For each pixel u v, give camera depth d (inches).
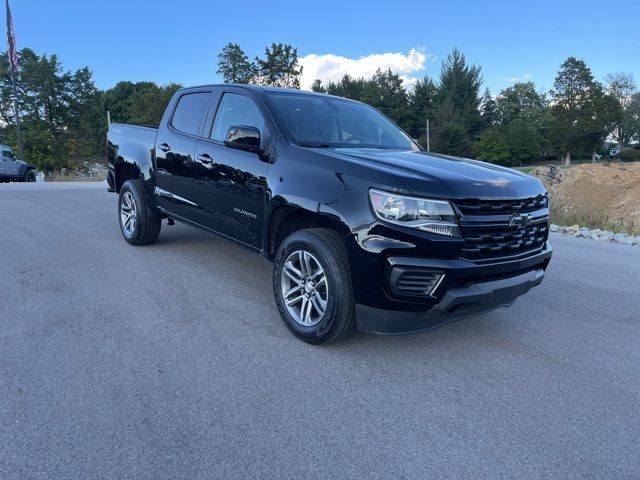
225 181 181.3
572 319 180.1
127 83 2847.0
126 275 204.1
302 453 99.7
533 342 158.7
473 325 171.5
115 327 153.8
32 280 193.3
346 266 136.6
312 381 127.6
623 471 98.4
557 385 131.4
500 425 112.3
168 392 119.0
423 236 126.1
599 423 114.4
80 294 180.7
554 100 3100.4
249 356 139.2
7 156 900.6
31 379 122.0
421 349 149.9
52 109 1808.6
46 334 146.9
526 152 2674.7
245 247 178.4
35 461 94.0
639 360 147.7
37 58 1750.7
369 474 94.7
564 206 497.7
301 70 2432.3
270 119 170.6
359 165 138.8
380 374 133.1
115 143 263.7
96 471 92.1
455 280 128.2
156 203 231.5
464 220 128.9
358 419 112.1
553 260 271.1
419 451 102.0
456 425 111.6
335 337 140.9
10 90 1721.2
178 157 210.1
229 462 96.2
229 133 168.9
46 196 439.2
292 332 150.9
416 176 131.6
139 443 100.3
